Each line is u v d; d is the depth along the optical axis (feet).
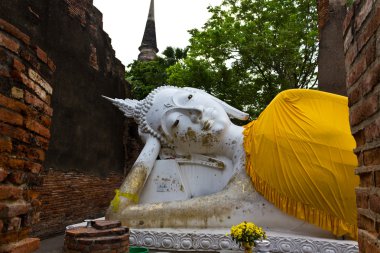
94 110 40.14
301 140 20.30
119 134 48.47
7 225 6.51
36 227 28.63
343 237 19.40
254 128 22.85
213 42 48.65
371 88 6.36
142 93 58.90
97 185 40.88
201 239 19.89
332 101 20.97
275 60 46.60
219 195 22.03
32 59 7.73
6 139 6.59
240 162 23.16
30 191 7.84
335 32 31.07
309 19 49.90
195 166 25.02
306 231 20.12
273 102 22.45
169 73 60.13
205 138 24.29
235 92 50.21
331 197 19.25
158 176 24.77
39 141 8.26
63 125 33.65
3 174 6.39
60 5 33.09
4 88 6.60
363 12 6.78
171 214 21.52
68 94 34.50
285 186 20.27
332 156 19.48
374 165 6.33
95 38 40.63
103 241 15.38
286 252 19.02
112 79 45.83
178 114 24.82
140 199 24.40
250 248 14.73
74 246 15.47
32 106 7.76
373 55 6.22
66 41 34.12
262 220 20.92
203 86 49.16
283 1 51.49
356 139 7.59
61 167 33.17
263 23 50.03
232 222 21.08
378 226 6.15
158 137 25.61
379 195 6.07
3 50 6.59
